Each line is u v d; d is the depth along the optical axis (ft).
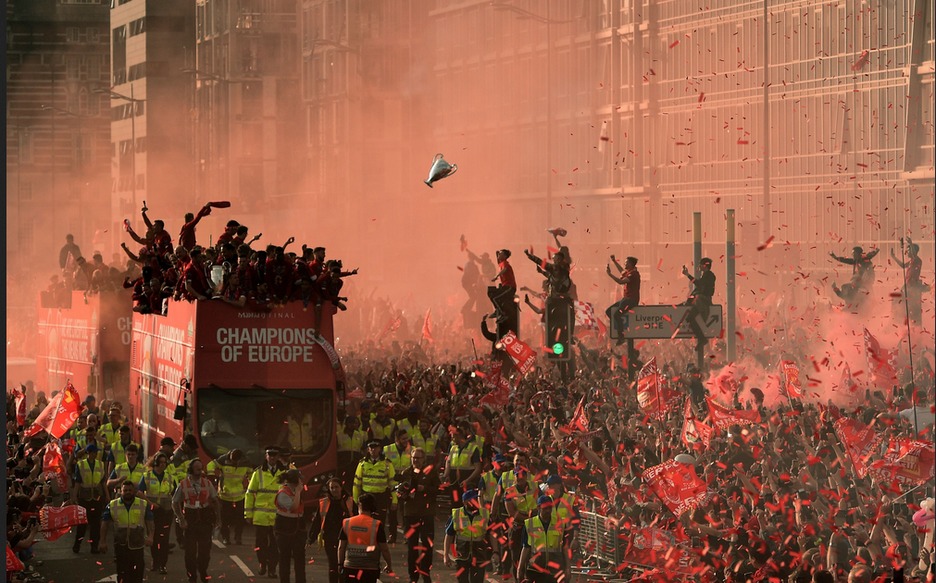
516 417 323.16
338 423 317.63
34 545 312.29
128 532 251.39
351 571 220.64
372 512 222.69
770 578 208.33
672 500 229.86
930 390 330.75
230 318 309.83
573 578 256.32
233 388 308.60
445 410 326.65
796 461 260.01
